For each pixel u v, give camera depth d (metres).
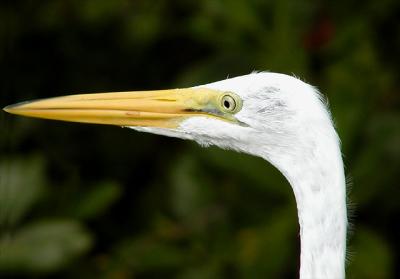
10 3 12.03
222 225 10.51
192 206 10.68
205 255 10.43
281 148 6.89
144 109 7.29
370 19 11.30
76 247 9.83
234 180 10.62
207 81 10.95
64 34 12.51
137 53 12.77
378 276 9.98
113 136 12.52
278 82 6.96
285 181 10.05
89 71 12.73
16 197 10.02
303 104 6.80
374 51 10.95
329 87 10.42
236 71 10.97
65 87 12.66
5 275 9.92
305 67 10.41
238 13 10.84
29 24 12.26
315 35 10.52
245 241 10.23
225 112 7.14
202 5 11.34
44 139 12.18
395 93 10.94
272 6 10.85
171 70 12.86
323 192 6.64
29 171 10.15
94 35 12.62
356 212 10.38
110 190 10.77
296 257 10.03
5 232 9.79
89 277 10.74
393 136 10.44
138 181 12.60
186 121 7.24
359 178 10.23
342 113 10.05
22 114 7.32
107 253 11.41
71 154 12.34
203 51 12.84
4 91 11.96
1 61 11.92
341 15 11.16
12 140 10.34
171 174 10.84
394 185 10.51
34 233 9.84
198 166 10.78
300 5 10.79
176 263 10.49
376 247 10.11
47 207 10.41
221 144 7.27
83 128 12.43
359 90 10.44
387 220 10.95
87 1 12.15
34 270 9.63
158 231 10.76
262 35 10.83
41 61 12.50
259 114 6.99
